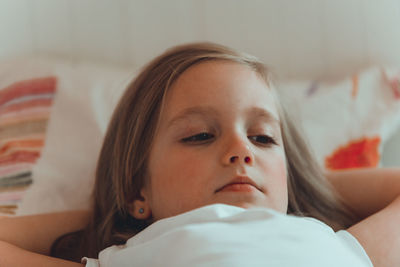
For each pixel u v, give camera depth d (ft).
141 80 2.76
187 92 2.43
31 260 2.22
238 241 1.81
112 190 2.82
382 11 4.71
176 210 2.27
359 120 4.04
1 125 3.83
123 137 2.71
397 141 4.20
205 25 4.87
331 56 4.87
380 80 4.31
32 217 2.71
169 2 4.84
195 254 1.78
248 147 2.24
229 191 2.17
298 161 3.05
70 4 4.74
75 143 3.63
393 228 2.39
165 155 2.37
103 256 2.19
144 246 1.98
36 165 3.43
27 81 4.07
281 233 1.86
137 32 4.83
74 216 2.86
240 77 2.47
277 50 4.91
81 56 4.79
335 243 1.97
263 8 4.88
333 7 4.82
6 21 4.63
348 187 3.11
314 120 4.02
